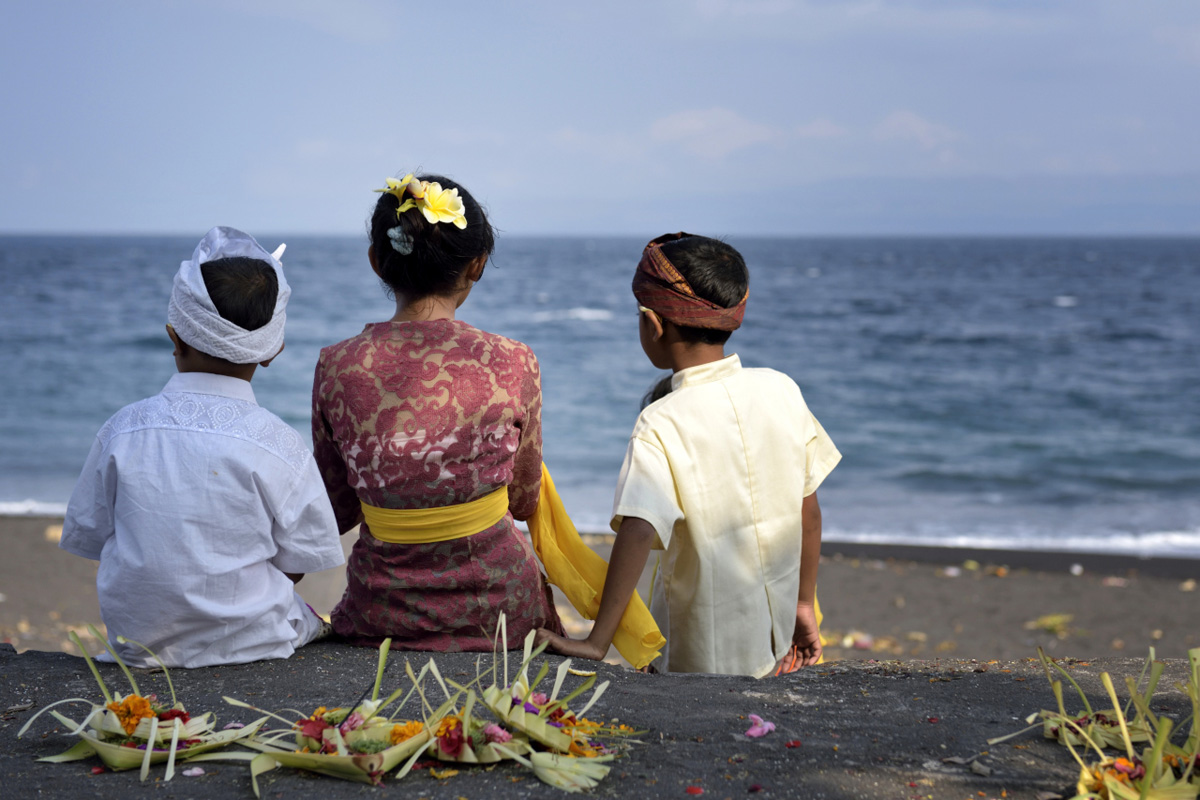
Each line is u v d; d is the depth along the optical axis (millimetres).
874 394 21344
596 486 12719
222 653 2275
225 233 2365
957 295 51656
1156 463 14406
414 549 2352
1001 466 14172
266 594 2312
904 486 12828
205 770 1661
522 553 2471
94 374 23125
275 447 2287
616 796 1531
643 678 2227
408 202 2328
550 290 57562
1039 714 1800
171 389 2307
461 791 1549
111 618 2232
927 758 1691
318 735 1677
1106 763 1533
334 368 2383
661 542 2291
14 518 9922
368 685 2115
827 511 11273
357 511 2617
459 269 2428
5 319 34219
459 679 2152
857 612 7258
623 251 151125
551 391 21328
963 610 7293
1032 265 92438
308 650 2420
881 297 50094
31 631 6445
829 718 1912
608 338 32094
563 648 2357
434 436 2301
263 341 2299
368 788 1563
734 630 2412
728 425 2385
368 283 58969
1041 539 9742
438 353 2373
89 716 1773
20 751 1761
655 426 2367
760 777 1607
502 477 2395
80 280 55625
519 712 1655
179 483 2201
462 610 2385
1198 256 120438
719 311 2387
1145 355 27516
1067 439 16375
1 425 17141
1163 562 8562
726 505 2379
